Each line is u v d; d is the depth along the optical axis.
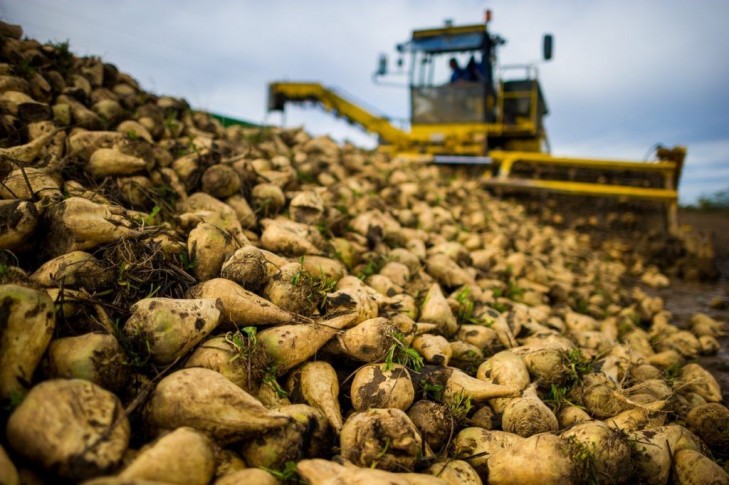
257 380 2.65
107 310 2.61
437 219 7.28
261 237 4.08
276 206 4.84
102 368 2.21
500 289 5.52
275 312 2.95
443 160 13.20
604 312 6.58
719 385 4.80
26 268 2.83
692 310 8.00
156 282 2.97
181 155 4.71
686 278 10.45
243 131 8.23
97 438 1.87
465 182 11.98
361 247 4.92
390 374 2.86
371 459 2.35
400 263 4.76
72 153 3.90
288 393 2.83
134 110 5.39
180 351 2.49
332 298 3.31
